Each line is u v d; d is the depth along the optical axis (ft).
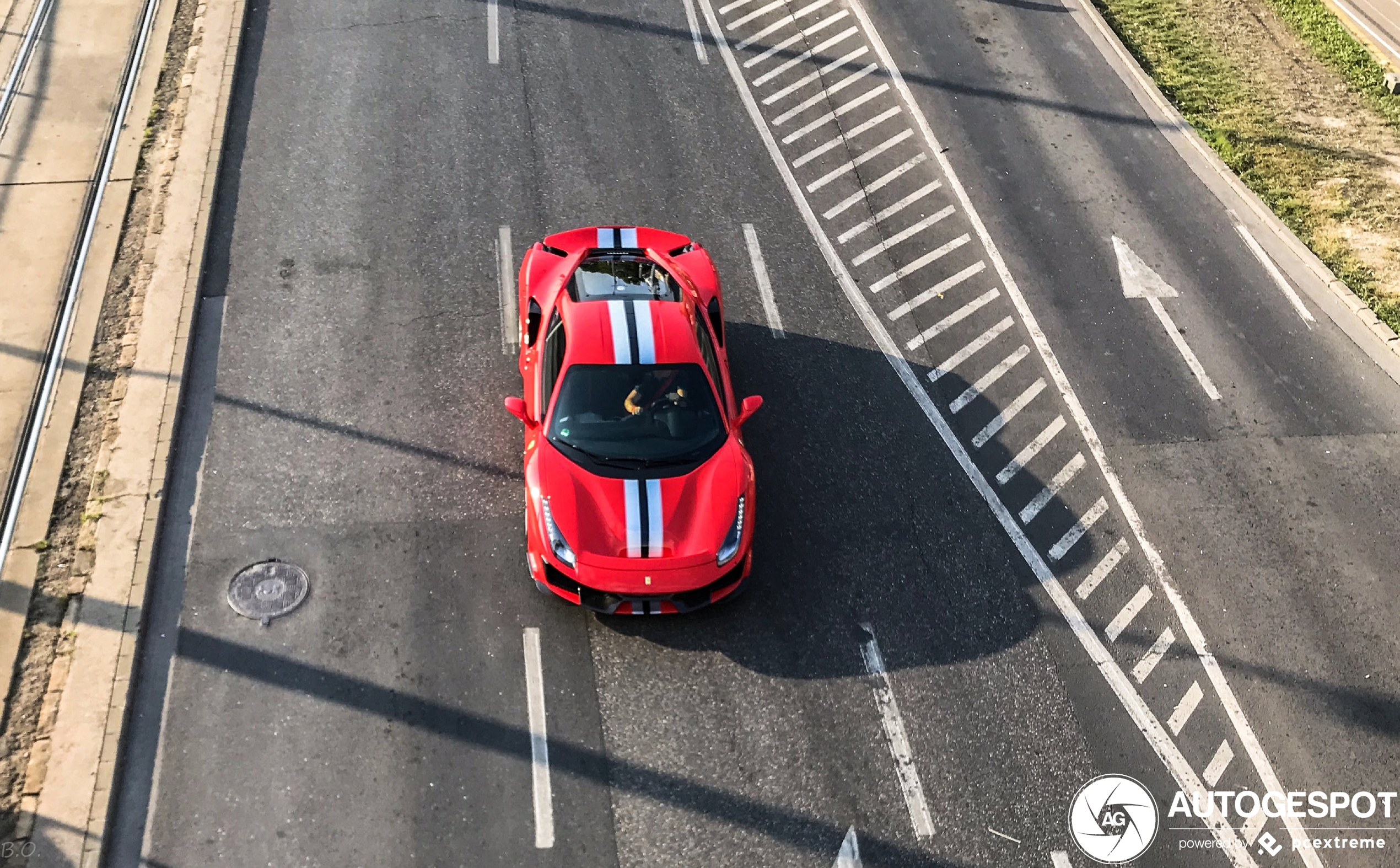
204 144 39.14
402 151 40.32
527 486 25.72
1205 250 40.91
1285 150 47.37
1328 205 44.24
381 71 44.32
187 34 44.88
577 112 43.68
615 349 26.78
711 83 46.68
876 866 22.11
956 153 44.42
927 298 37.22
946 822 22.98
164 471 28.14
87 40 43.88
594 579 24.04
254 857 21.24
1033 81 49.73
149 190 37.01
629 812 22.53
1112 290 38.50
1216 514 30.66
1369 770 24.90
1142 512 30.48
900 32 51.88
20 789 21.79
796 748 23.95
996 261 39.09
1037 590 28.04
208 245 35.24
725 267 37.22
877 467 30.91
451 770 22.93
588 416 25.98
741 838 22.30
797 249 38.55
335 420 30.22
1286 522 30.66
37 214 35.55
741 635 26.08
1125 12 56.18
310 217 36.86
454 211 37.88
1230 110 49.70
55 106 40.22
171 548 26.61
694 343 27.32
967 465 31.35
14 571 25.58
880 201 41.34
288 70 43.65
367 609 25.76
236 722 23.35
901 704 25.05
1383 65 53.88
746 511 25.46
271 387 30.94
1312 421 34.14
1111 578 28.55
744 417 26.86
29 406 29.53
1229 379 35.32
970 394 33.71
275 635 25.03
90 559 25.99
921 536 29.09
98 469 28.07
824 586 27.45
